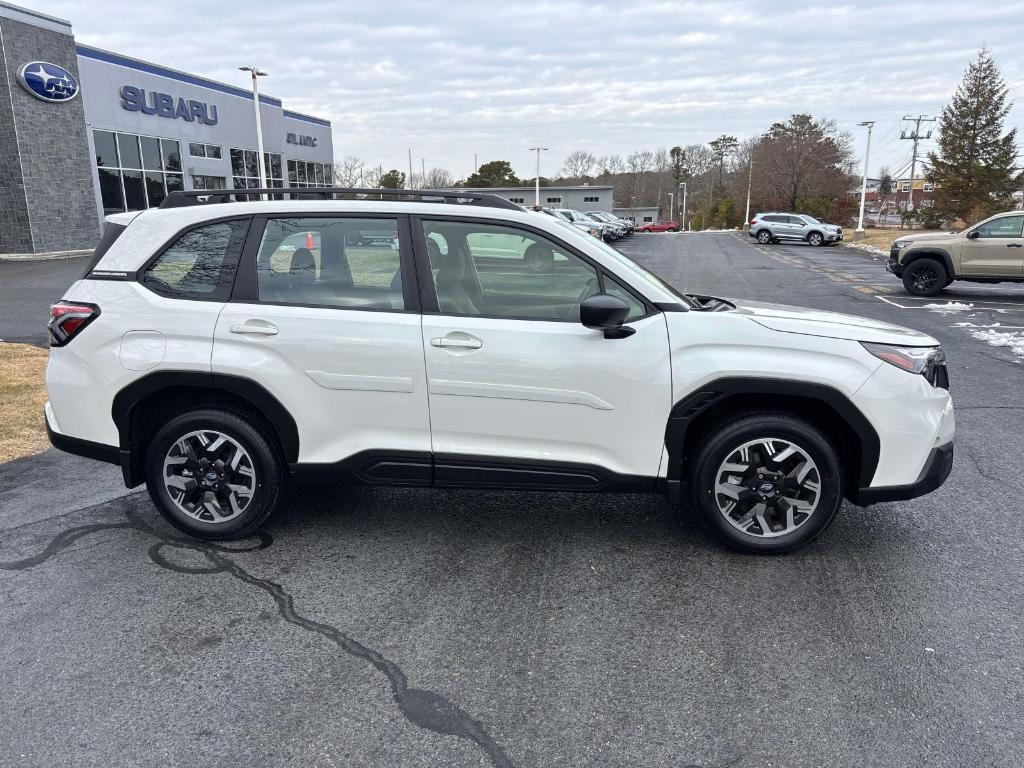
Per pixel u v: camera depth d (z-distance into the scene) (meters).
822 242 39.09
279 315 3.64
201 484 3.81
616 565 3.68
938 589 3.44
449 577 3.55
